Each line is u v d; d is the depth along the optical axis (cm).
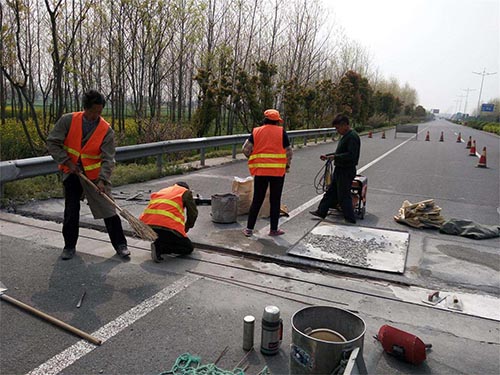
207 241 558
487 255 543
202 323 354
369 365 306
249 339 318
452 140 3334
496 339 347
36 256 486
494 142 3266
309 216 715
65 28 1374
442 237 618
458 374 300
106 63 1753
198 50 2156
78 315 359
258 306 388
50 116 1399
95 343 319
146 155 999
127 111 2383
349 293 422
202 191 880
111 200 460
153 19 1606
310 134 2133
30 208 668
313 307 304
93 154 464
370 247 552
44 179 872
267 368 299
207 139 1230
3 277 427
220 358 308
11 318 350
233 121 2356
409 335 308
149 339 328
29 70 1788
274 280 446
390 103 5972
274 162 566
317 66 3172
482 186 1100
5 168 663
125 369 291
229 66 1975
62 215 634
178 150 1113
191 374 286
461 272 483
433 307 398
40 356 301
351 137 655
